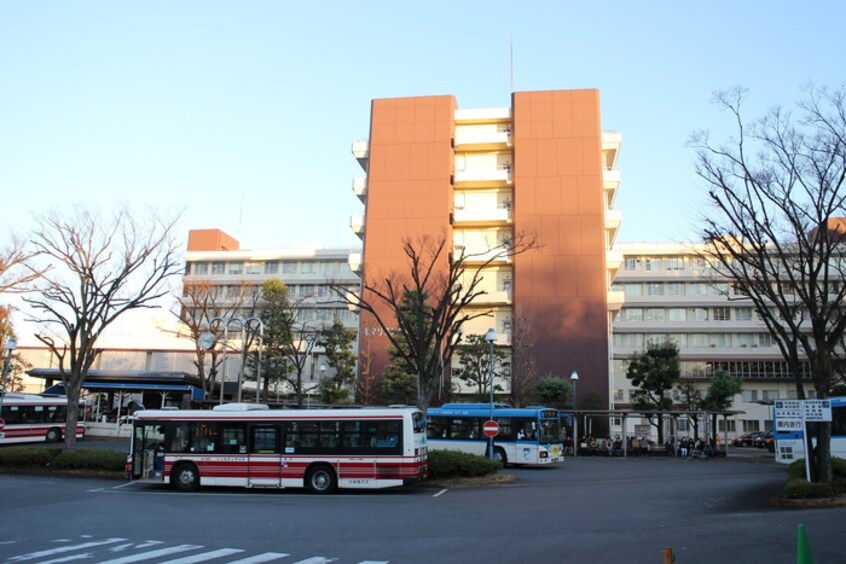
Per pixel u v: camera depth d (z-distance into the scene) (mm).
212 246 79250
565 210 50938
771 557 10359
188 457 21969
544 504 17891
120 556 10945
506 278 52562
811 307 19547
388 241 52031
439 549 11398
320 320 67812
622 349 72875
